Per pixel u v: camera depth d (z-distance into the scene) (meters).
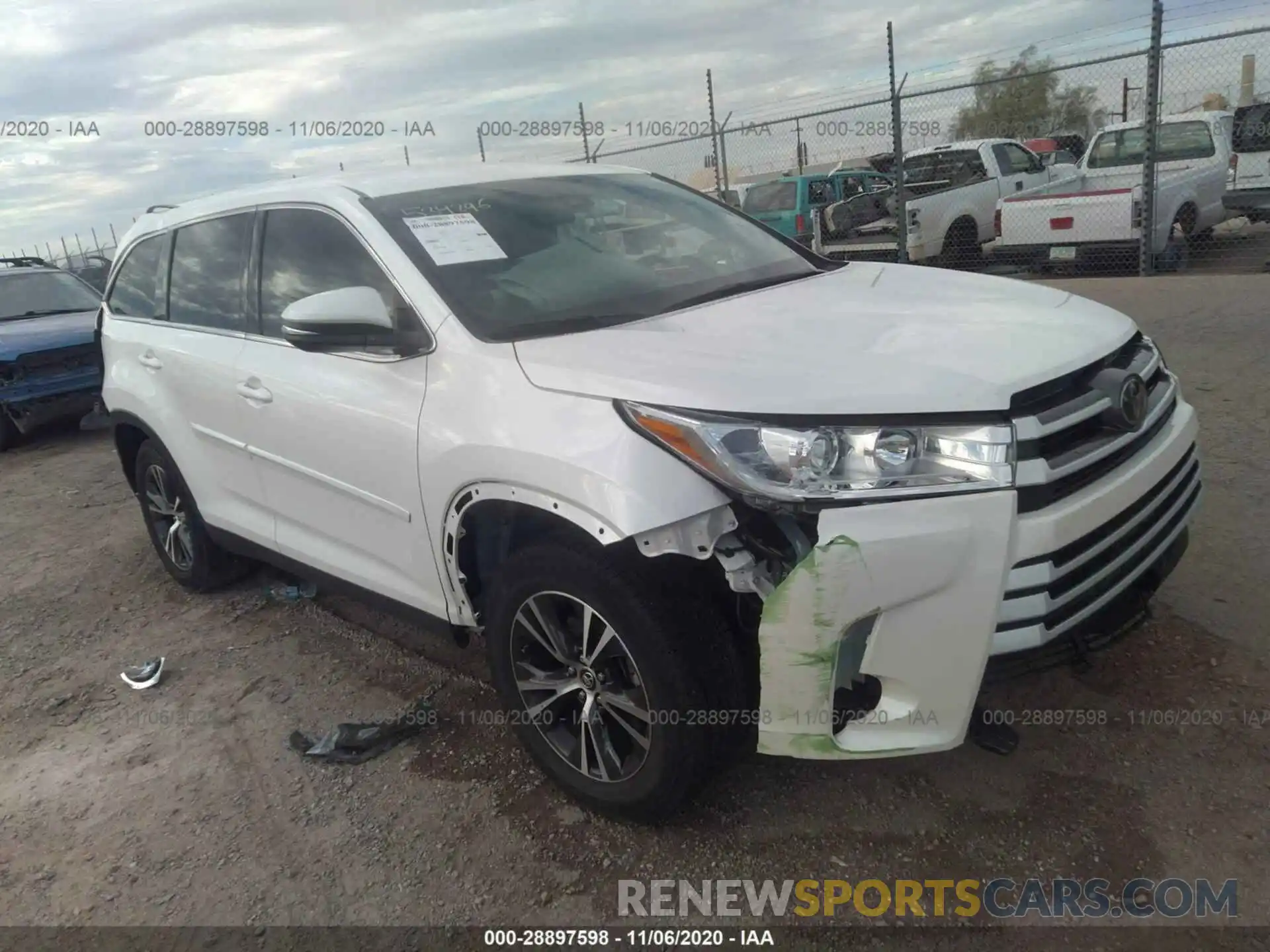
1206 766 2.84
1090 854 2.58
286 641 4.35
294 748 3.48
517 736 3.10
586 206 3.72
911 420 2.32
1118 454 2.62
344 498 3.43
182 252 4.38
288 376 3.54
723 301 3.23
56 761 3.57
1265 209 10.95
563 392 2.64
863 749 2.41
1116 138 12.84
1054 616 2.43
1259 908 2.37
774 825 2.82
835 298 3.21
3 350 8.80
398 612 3.45
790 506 2.29
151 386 4.44
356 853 2.90
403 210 3.42
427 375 3.01
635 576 2.55
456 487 2.86
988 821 2.74
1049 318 2.88
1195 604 3.65
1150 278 9.99
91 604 5.02
